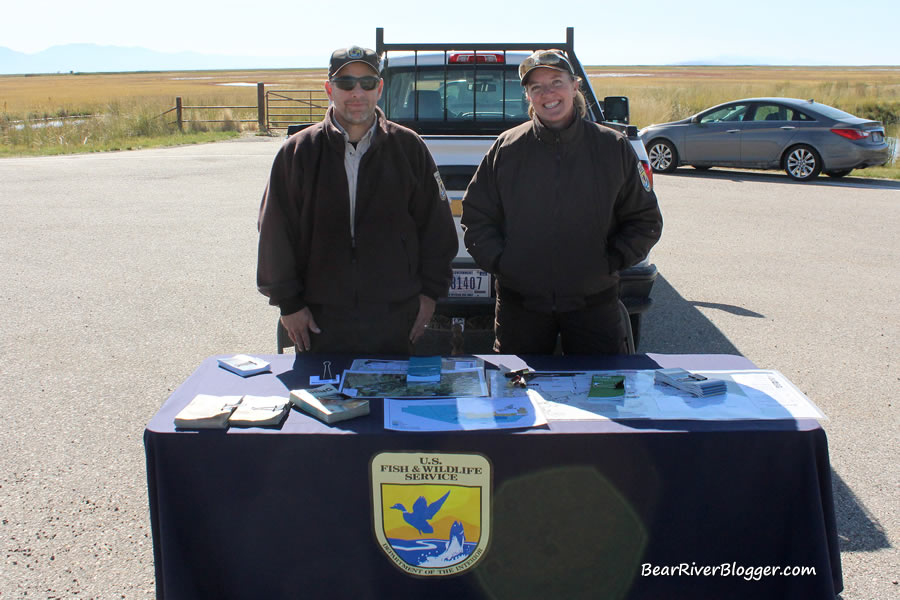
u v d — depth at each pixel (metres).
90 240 8.30
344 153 2.83
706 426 2.27
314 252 2.92
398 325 3.04
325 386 2.52
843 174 14.02
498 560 2.34
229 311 5.84
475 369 2.75
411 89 5.35
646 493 2.28
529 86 2.86
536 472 2.26
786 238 8.69
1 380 4.47
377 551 2.33
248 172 14.23
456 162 4.01
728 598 2.37
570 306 3.07
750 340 5.29
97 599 2.60
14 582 2.67
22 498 3.21
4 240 8.27
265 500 2.30
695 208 10.65
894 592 2.64
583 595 2.36
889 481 3.40
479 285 4.07
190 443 2.26
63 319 5.64
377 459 2.25
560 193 2.94
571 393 2.53
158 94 47.81
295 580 2.36
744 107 14.08
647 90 32.97
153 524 2.37
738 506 2.29
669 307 6.07
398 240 2.94
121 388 4.37
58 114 27.75
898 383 4.52
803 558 2.28
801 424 2.28
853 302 6.22
